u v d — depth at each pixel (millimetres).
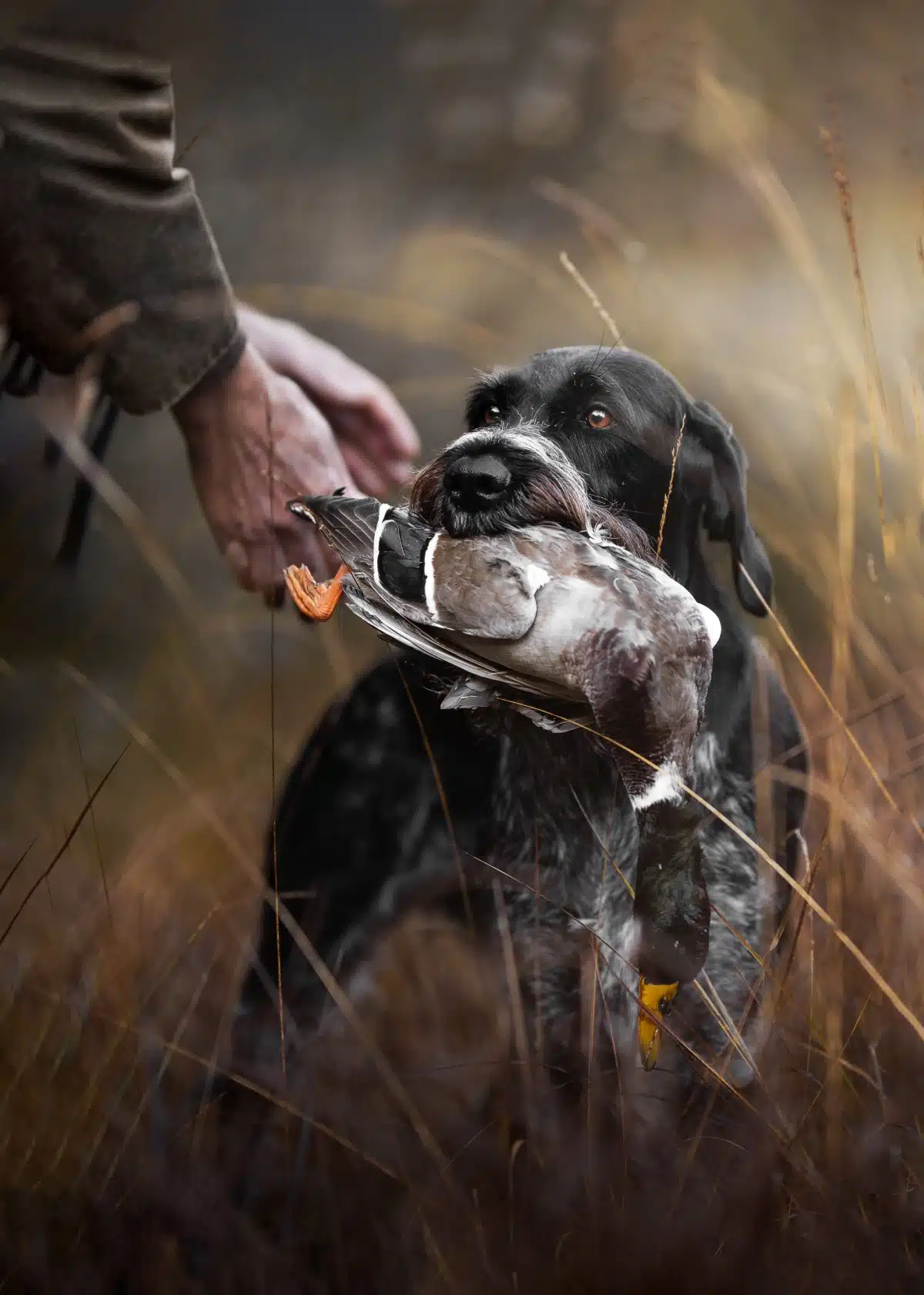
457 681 2836
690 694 2553
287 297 7305
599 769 3488
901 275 7117
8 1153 3244
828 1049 3102
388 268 9297
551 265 9055
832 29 10367
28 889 4520
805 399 4441
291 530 3744
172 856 4578
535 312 8430
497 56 11281
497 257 8859
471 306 8594
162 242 3486
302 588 2705
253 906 4137
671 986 2629
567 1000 3656
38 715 6055
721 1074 3150
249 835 4562
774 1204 2828
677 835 2553
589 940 3598
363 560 2637
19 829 5332
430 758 3486
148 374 3555
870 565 3738
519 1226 2898
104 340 3512
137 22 3410
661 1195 2930
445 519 2891
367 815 3553
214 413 3699
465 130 10867
